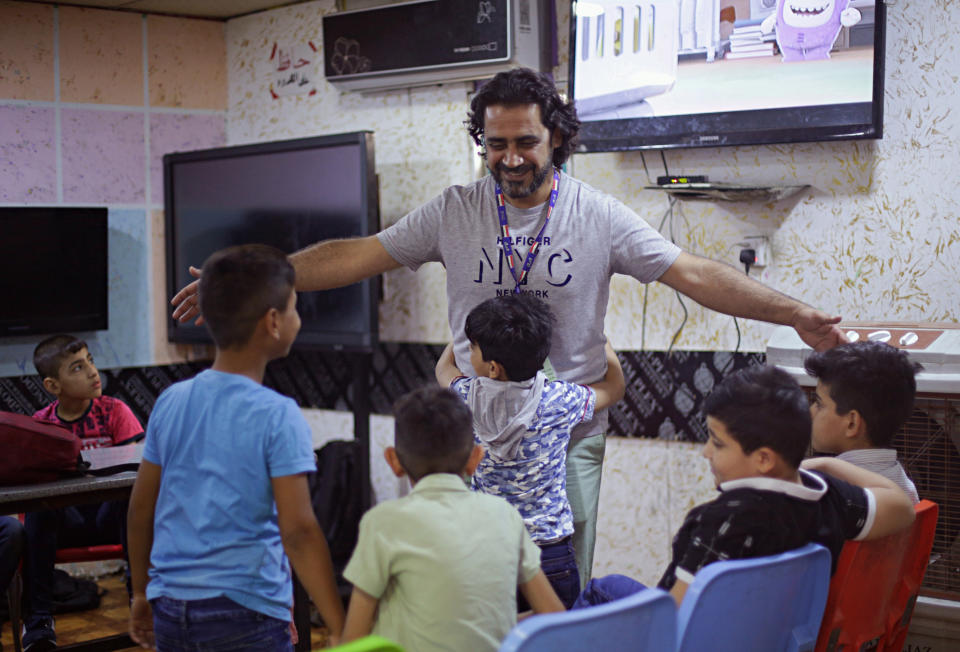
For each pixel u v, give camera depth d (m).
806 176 3.46
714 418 1.74
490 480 2.15
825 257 3.44
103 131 4.60
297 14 4.62
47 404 4.40
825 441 2.06
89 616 4.03
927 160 3.25
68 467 2.63
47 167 4.45
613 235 2.36
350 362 4.66
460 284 2.43
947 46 3.19
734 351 3.62
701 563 1.66
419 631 1.64
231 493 1.80
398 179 4.41
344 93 4.53
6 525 2.96
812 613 1.74
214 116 4.92
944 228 3.24
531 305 2.14
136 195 4.71
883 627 1.95
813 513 1.69
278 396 1.86
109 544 3.38
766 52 3.33
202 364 4.94
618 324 3.87
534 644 1.33
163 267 4.80
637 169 3.77
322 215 4.32
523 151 2.22
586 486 2.38
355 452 4.30
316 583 1.82
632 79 3.56
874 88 3.19
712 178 3.62
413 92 4.33
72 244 4.40
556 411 2.16
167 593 1.82
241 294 1.83
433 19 3.97
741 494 1.67
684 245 3.69
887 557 1.87
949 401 2.33
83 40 4.53
